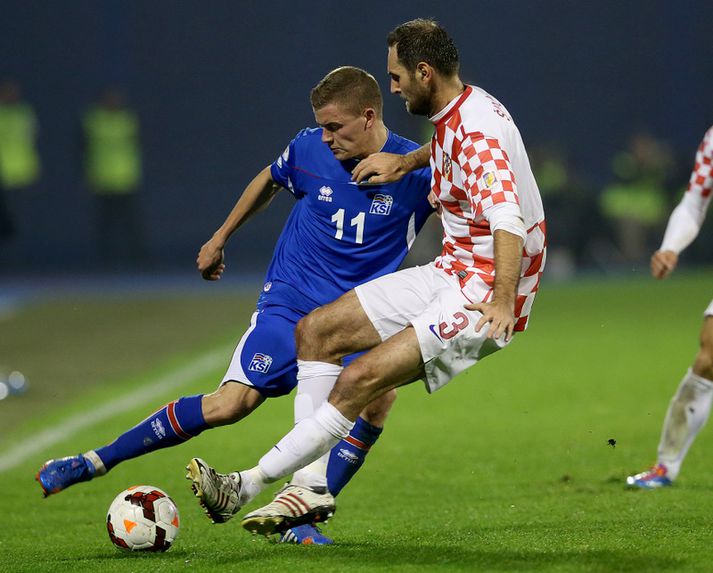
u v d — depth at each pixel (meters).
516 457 27.33
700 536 17.64
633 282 79.44
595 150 107.56
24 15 98.25
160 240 100.62
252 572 15.88
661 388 37.25
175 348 49.12
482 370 42.88
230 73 102.50
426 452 28.34
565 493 22.95
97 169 86.94
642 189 87.06
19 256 94.62
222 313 62.44
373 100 18.70
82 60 99.44
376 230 19.28
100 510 22.55
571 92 107.12
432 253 81.88
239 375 18.86
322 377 17.64
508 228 16.00
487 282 17.12
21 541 19.70
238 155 102.81
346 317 17.53
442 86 17.14
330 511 17.48
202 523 21.00
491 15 105.94
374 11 103.94
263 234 101.88
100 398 37.16
